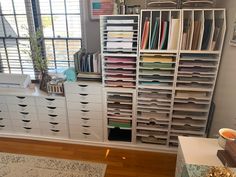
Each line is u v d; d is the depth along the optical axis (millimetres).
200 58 1863
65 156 2203
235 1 1579
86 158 2170
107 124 2299
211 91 1961
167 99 2074
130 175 1945
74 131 2391
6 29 2607
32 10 2457
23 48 2646
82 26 2402
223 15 1731
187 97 2023
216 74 1891
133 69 2039
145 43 1899
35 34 2484
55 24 2504
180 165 1310
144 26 1858
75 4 2367
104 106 2205
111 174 1955
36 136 2490
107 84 2125
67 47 2584
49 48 2623
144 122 2234
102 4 2252
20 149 2324
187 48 1854
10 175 1939
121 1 2020
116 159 2154
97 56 2088
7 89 2453
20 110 2404
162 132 2258
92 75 2160
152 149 2270
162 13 1923
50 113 2357
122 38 1920
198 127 2156
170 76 2010
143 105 2162
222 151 1185
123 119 2268
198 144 1312
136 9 1980
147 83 2059
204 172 1008
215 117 1946
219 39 1800
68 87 2184
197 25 1785
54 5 2414
